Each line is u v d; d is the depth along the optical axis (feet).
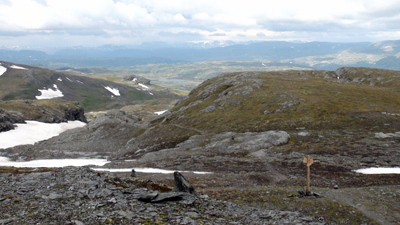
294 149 194.18
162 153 245.24
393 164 143.84
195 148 242.37
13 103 568.82
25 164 261.85
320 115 287.69
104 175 83.71
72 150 320.50
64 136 379.55
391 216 69.62
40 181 71.26
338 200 82.89
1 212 47.98
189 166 183.11
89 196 61.98
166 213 57.72
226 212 65.98
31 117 524.11
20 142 376.07
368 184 114.73
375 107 290.56
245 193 99.40
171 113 440.86
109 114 498.28
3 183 67.87
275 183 126.11
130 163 216.54
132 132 379.96
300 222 62.54
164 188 77.92
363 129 225.97
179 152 237.45
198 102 452.35
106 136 367.45
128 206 58.54
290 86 444.96
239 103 383.45
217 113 370.12
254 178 135.44
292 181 126.62
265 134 231.09
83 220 47.93
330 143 196.75
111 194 64.95
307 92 394.52
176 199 68.39
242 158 191.83
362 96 362.33
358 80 593.01
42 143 357.61
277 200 87.86
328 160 161.68
